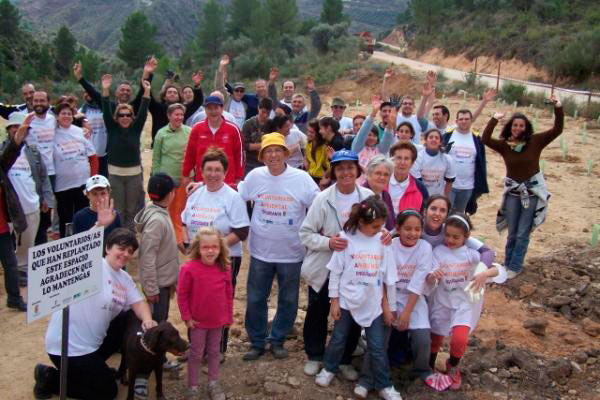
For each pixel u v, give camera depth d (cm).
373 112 673
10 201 602
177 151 805
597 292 664
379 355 471
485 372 520
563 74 3528
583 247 816
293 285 529
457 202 788
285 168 522
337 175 485
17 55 5853
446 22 6562
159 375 460
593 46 3422
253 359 535
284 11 5856
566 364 528
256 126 845
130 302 484
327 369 495
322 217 492
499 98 2550
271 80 1103
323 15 6975
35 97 739
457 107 2375
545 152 1495
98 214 490
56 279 376
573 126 1836
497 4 5853
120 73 4991
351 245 470
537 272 732
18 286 634
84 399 471
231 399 476
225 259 458
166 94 1049
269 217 516
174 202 793
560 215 998
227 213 513
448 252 497
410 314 484
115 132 778
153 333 427
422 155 718
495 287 705
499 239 880
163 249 489
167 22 17562
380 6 19675
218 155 509
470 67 4809
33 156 709
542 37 4300
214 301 455
